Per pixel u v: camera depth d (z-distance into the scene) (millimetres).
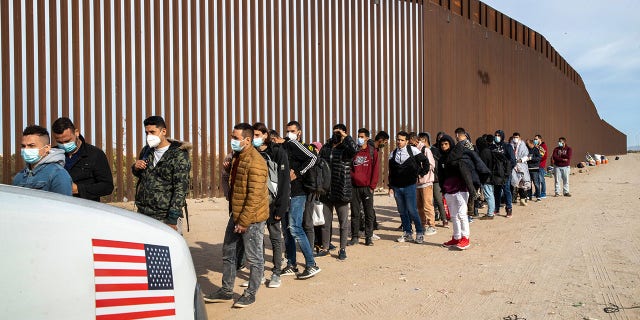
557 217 10461
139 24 10539
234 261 5004
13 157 9172
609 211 11148
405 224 8094
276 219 5430
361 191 7789
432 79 16797
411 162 7840
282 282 5812
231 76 11836
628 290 5176
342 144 6922
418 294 5250
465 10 19016
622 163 33844
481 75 19922
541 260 6645
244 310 4820
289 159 6023
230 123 11789
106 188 4742
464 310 4699
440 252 7301
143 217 2424
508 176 10422
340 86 13797
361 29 14375
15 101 9156
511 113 22422
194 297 2344
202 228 8758
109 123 10125
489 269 6223
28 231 1808
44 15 9438
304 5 13062
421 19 16516
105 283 1925
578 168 29438
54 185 3830
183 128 11133
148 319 2051
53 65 9453
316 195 6422
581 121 34156
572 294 5090
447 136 7516
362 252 7383
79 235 1915
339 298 5164
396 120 15352
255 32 12172
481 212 11375
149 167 4656
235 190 4844
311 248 6121
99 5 10008
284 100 12555
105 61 10125
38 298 1741
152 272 2135
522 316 4477
